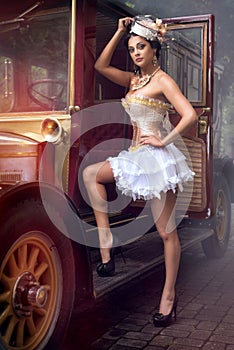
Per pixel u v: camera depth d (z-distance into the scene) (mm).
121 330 3557
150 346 3264
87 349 3225
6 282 2588
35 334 2764
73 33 3301
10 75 3564
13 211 2539
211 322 3715
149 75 3354
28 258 2727
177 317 3824
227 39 9922
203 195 4324
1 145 3123
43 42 3445
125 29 3432
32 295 2658
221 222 5973
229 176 6066
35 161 3064
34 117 3365
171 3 8430
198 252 6379
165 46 4480
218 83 7324
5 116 3514
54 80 3422
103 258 3404
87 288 3014
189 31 4602
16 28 3523
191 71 4707
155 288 4676
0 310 2584
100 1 3545
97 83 4297
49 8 3391
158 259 4027
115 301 4238
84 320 3773
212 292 4535
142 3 7434
